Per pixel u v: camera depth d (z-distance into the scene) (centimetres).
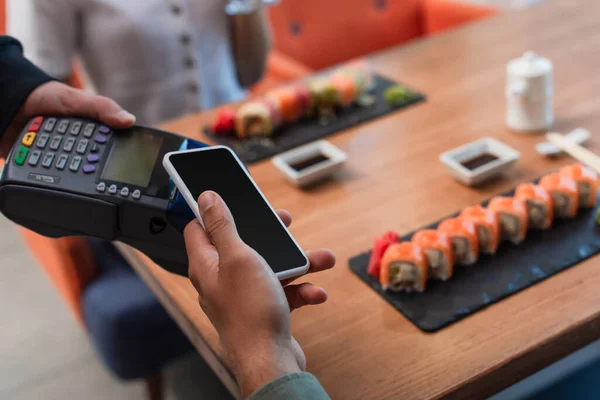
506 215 88
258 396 54
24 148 76
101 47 155
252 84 173
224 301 59
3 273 232
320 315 81
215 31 163
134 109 163
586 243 87
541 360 75
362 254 91
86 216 74
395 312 81
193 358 185
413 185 106
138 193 73
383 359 74
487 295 81
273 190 109
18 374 190
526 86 112
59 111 82
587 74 132
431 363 73
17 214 75
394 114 129
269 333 57
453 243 85
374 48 209
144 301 137
